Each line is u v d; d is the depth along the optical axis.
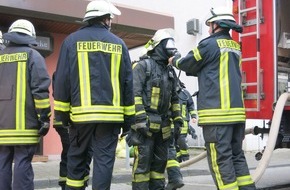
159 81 4.91
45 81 4.49
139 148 4.85
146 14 10.49
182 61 4.76
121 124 4.23
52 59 10.74
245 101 6.16
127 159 8.95
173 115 5.25
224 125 4.60
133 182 4.91
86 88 3.99
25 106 4.50
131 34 10.62
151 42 5.03
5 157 4.57
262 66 6.02
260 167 5.19
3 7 8.65
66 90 4.07
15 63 4.55
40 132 4.51
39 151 10.32
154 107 4.88
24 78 4.52
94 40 4.06
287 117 6.15
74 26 10.13
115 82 4.09
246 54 6.20
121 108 4.12
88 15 4.13
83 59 4.02
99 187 4.00
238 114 4.67
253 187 4.80
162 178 5.11
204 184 7.62
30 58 4.54
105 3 4.21
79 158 4.23
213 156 4.65
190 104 8.36
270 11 5.99
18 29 4.62
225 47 4.72
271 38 5.95
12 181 4.67
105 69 4.04
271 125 5.50
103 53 4.05
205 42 4.70
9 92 4.51
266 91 5.96
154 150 5.05
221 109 4.62
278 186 7.18
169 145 5.27
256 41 6.09
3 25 9.53
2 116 4.51
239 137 4.86
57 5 9.27
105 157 4.05
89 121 3.94
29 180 4.51
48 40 10.01
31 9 8.96
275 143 5.43
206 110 4.67
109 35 4.15
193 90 15.32
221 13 4.84
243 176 4.80
